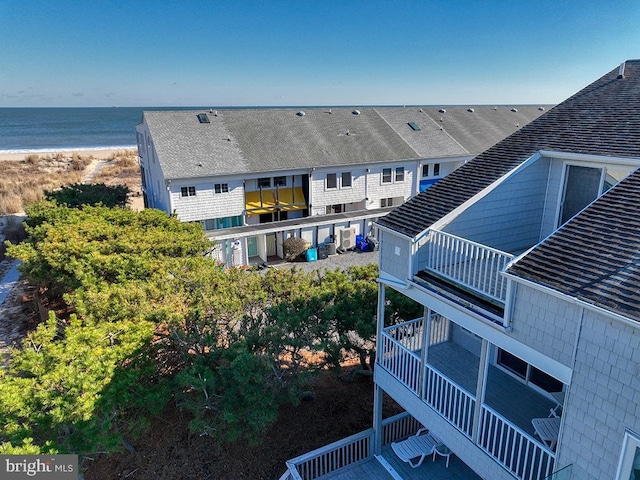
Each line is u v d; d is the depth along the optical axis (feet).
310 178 98.58
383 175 107.76
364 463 39.70
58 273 56.90
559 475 22.67
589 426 21.26
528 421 32.68
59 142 382.83
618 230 23.24
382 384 38.42
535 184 35.99
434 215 33.27
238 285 46.73
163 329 41.81
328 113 121.39
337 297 45.47
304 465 37.27
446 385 31.48
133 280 49.08
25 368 30.94
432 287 30.66
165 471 38.81
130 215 74.49
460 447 30.58
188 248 62.85
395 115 129.49
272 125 108.68
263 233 92.22
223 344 40.14
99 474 38.32
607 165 31.35
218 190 90.22
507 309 24.53
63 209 79.15
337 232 101.09
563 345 21.90
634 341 18.58
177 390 37.22
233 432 35.63
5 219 125.39
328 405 48.14
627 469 19.89
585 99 41.88
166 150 90.48
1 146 342.23
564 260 22.84
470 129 130.21
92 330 34.73
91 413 30.42
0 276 88.69
